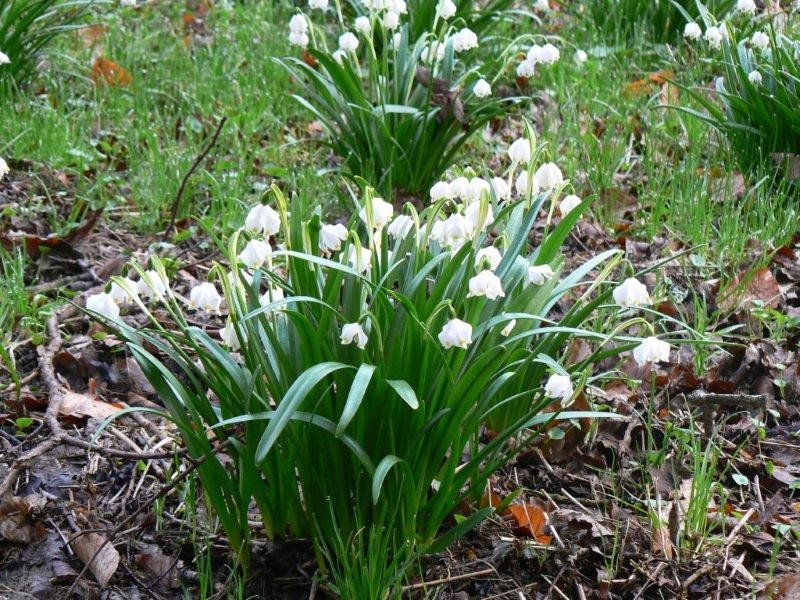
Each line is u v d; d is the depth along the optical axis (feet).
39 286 4.50
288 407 2.69
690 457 3.76
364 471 3.07
